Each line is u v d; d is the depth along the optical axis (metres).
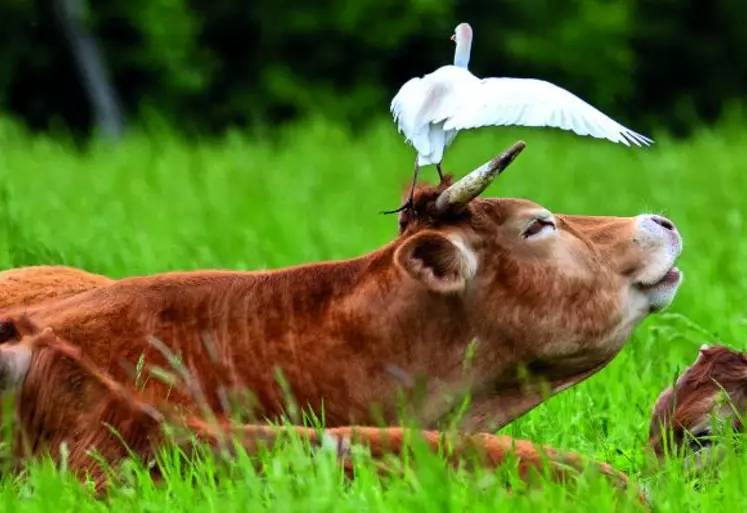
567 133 45.94
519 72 73.19
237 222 27.89
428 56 73.38
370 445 11.39
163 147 43.44
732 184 33.81
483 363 12.71
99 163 39.22
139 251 22.94
